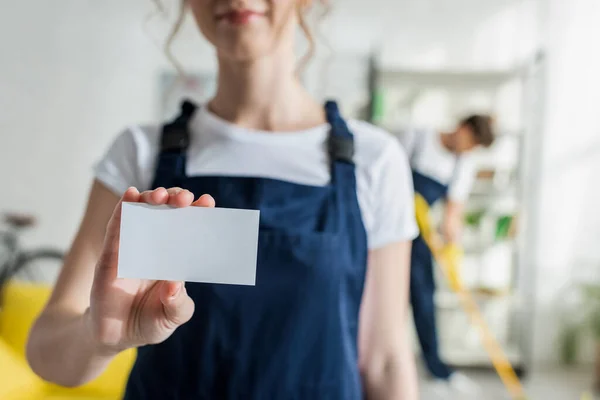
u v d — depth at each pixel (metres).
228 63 0.82
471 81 3.66
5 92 3.57
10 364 2.08
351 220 0.81
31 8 3.54
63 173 3.61
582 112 3.66
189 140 0.86
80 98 3.58
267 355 0.75
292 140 0.85
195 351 0.75
